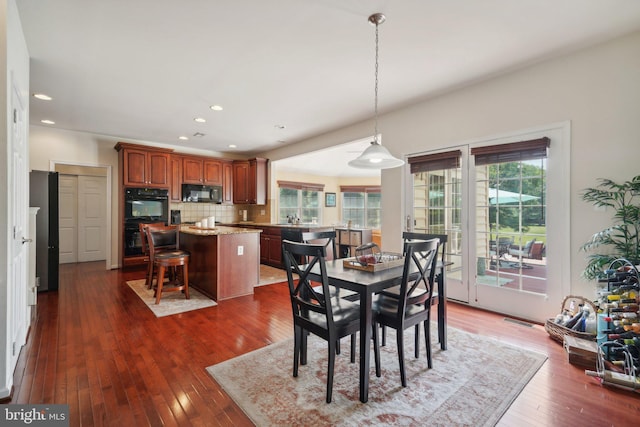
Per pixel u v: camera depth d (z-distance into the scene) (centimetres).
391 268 227
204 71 304
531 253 303
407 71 306
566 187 279
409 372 210
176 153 613
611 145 255
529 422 161
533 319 302
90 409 171
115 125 493
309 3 204
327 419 163
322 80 326
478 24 229
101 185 671
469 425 159
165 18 220
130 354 235
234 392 187
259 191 687
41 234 398
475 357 231
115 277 489
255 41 251
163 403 176
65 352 236
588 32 241
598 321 221
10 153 183
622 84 250
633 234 246
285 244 206
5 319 179
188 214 661
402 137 411
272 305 357
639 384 185
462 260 355
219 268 378
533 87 296
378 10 212
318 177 835
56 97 371
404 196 409
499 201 325
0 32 173
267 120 464
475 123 338
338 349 240
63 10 209
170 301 370
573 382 197
